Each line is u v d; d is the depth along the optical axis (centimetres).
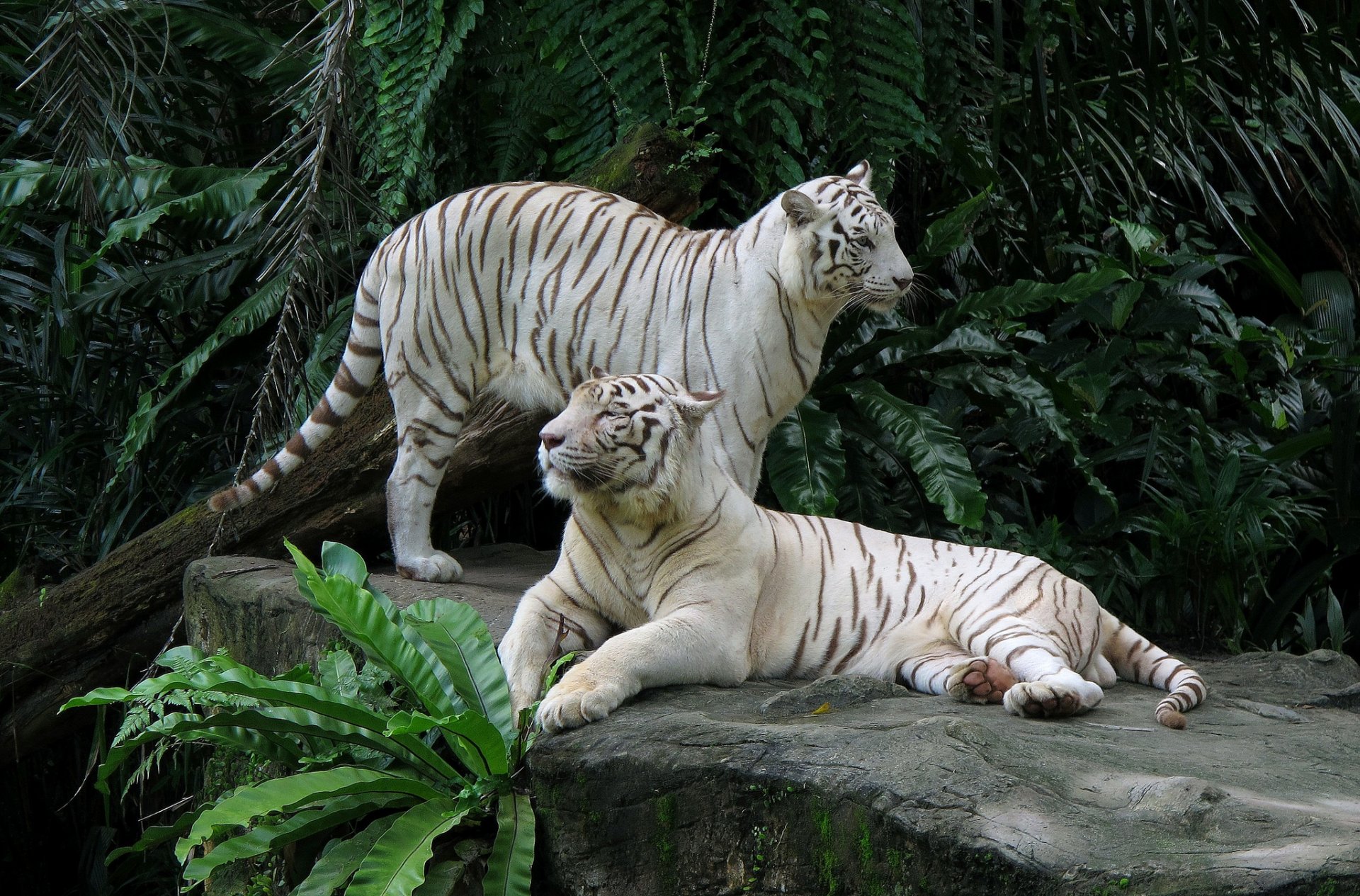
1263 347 932
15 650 739
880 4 779
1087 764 363
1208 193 920
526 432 732
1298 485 862
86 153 613
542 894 426
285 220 696
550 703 420
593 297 602
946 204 924
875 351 757
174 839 830
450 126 833
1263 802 325
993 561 505
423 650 493
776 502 802
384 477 747
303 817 446
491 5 803
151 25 874
